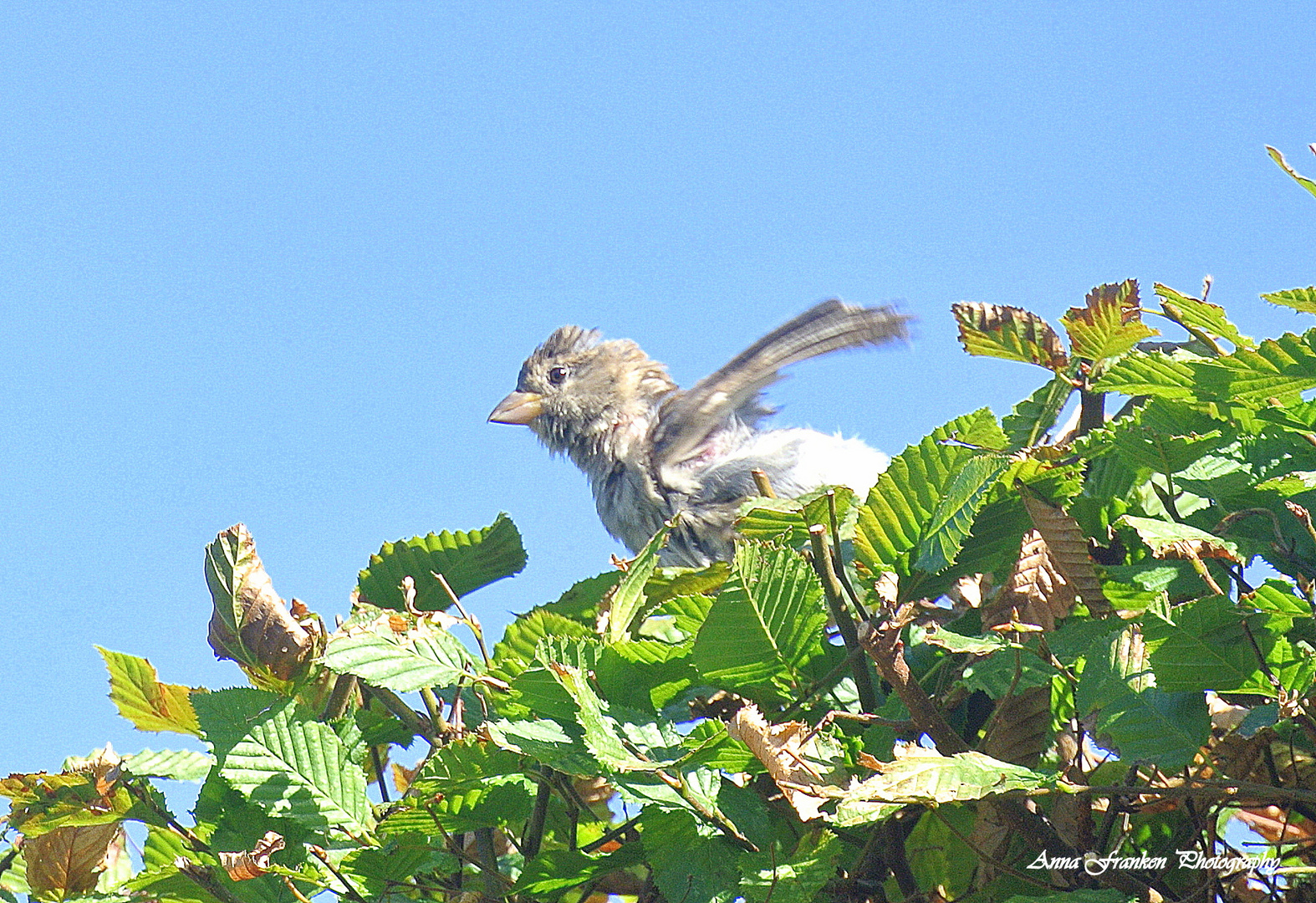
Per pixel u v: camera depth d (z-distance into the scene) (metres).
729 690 4.42
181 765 4.81
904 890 4.15
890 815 3.81
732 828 3.97
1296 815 4.32
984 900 4.19
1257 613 3.85
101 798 4.66
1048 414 5.54
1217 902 4.10
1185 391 4.83
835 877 4.16
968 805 4.35
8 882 5.02
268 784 4.46
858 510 4.72
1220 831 4.51
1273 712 3.74
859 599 4.85
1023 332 5.37
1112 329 5.22
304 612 5.03
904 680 3.92
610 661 4.50
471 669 4.68
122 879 5.33
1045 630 4.13
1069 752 4.37
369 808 4.50
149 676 5.06
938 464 4.66
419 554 5.77
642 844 4.25
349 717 4.78
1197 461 4.64
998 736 4.16
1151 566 4.36
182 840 4.78
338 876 4.40
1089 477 5.22
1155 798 4.05
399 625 4.66
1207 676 3.80
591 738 3.95
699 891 3.97
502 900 4.38
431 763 4.32
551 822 4.93
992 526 4.68
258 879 4.53
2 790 4.62
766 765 3.65
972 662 4.32
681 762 4.01
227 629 4.91
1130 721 3.87
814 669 4.39
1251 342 4.93
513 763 4.36
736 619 4.30
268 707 4.59
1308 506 4.46
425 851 4.46
